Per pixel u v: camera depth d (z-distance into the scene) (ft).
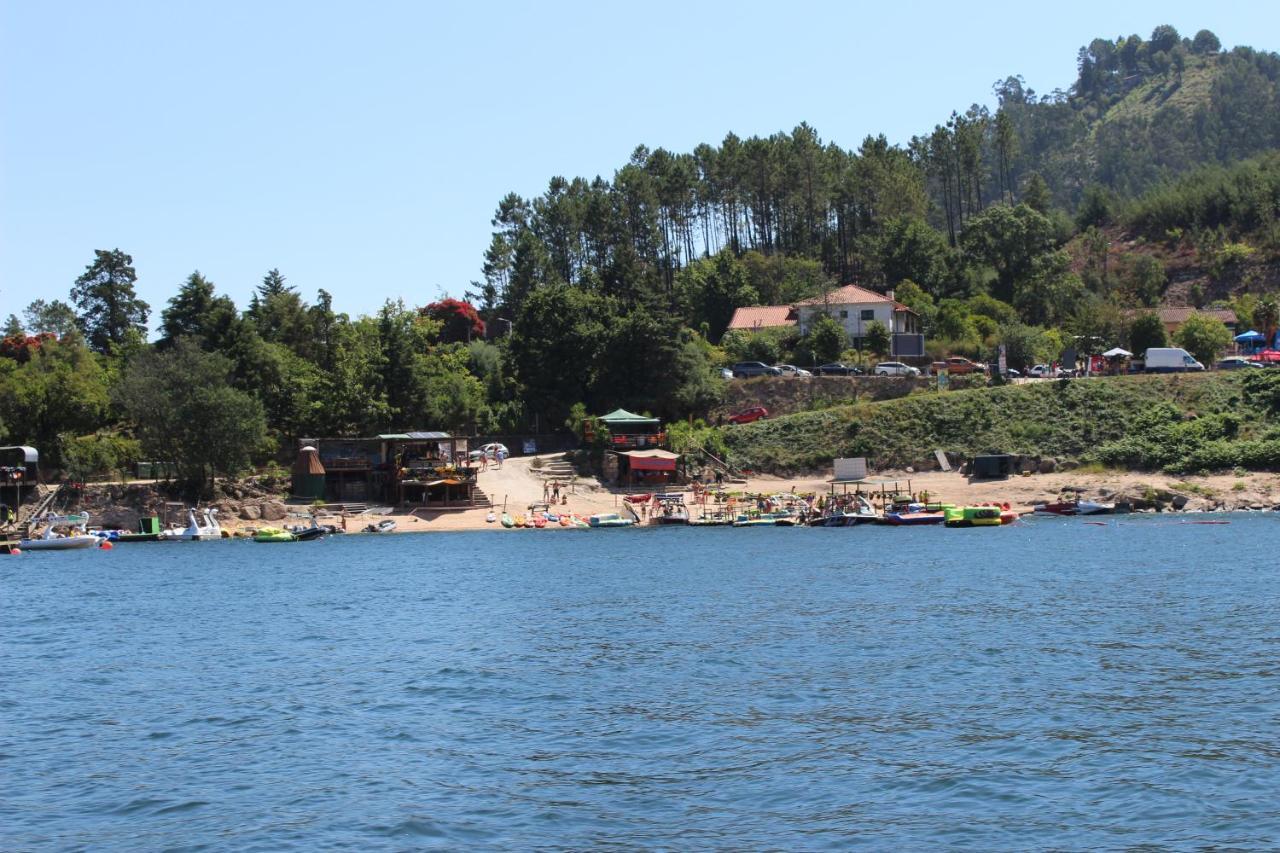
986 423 430.61
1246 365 460.96
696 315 616.80
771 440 442.91
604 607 219.20
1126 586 225.76
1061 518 368.89
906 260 640.17
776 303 624.18
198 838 102.27
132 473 425.69
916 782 112.06
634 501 409.69
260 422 402.93
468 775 117.60
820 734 128.47
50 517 383.24
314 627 206.80
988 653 166.30
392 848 98.99
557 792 111.96
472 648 182.09
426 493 412.77
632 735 130.11
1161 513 369.71
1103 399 433.48
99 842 101.96
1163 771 112.78
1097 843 96.68
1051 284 631.97
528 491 423.64
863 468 407.23
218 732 135.95
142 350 463.42
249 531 388.98
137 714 145.28
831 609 208.85
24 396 426.10
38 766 123.85
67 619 223.30
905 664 160.76
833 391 474.90
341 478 423.23
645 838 100.27
